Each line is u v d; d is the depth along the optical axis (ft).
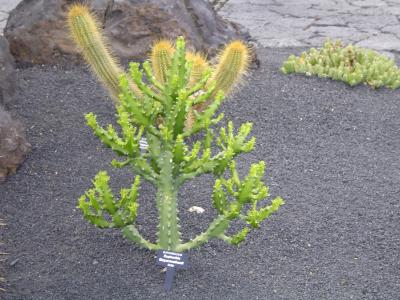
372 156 14.61
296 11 26.35
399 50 21.35
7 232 12.24
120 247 11.93
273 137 15.08
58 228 12.34
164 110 10.71
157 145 11.05
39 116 15.48
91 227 12.37
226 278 11.34
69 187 13.38
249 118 15.71
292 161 14.30
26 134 14.85
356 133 15.38
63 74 17.31
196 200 13.07
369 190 13.51
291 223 12.53
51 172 13.78
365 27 24.09
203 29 17.88
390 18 25.26
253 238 12.16
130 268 11.51
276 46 21.61
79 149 14.49
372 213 12.88
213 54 17.83
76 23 12.87
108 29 17.67
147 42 17.70
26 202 12.96
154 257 11.73
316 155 14.53
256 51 19.99
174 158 10.57
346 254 11.89
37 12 17.74
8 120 13.82
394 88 17.30
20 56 17.87
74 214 12.68
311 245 12.05
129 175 13.75
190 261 11.64
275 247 11.98
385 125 15.70
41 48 17.72
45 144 14.60
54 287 11.16
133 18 17.58
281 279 11.35
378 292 11.19
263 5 27.22
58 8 17.60
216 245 11.98
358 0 28.07
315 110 16.08
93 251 11.84
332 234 12.31
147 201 13.01
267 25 24.32
